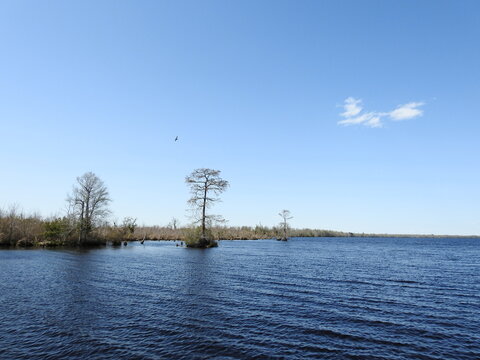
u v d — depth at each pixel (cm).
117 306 1641
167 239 9444
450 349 1119
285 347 1118
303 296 1930
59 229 6169
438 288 2272
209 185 5991
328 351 1088
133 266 3247
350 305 1725
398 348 1123
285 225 11294
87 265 3294
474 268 3572
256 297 1883
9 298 1784
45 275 2603
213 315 1497
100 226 6594
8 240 6012
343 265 3706
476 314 1574
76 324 1341
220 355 1041
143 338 1190
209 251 5341
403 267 3606
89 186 6384
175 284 2266
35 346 1100
